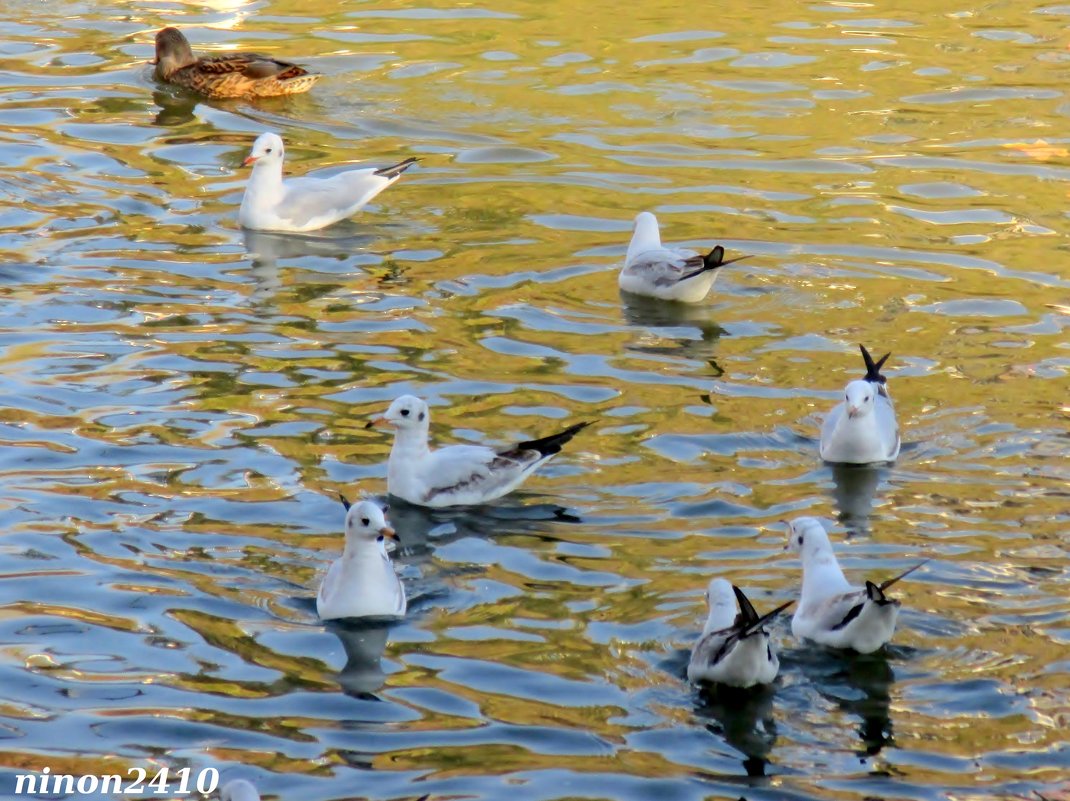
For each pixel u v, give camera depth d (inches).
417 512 591.5
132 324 744.3
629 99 1069.1
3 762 434.0
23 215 871.1
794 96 1081.4
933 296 797.9
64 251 827.4
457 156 978.7
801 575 545.0
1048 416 669.9
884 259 844.6
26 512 573.6
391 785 426.6
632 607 524.1
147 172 943.7
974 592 531.8
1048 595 528.7
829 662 490.3
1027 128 1031.6
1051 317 771.4
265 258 832.9
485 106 1055.0
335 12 1250.6
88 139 990.4
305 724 456.1
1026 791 426.6
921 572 545.0
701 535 575.2
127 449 624.7
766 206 911.7
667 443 647.1
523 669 486.9
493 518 589.0
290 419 655.8
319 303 777.6
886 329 759.7
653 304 791.7
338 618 514.6
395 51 1157.7
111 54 1148.5
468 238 868.0
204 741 446.9
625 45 1176.2
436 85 1090.7
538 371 711.1
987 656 493.4
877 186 942.4
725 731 454.6
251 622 513.0
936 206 914.7
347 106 1055.6
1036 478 617.3
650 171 960.3
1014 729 455.8
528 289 804.0
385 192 930.1
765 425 665.0
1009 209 911.0
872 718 462.0
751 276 823.1
